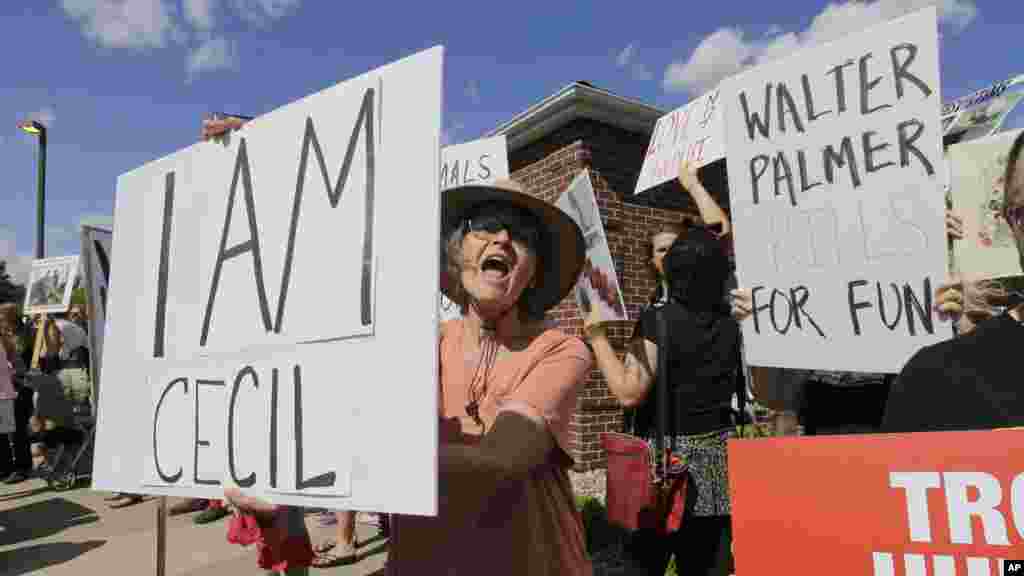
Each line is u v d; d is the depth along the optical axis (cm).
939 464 100
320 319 118
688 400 196
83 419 672
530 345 142
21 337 773
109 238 348
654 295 285
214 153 143
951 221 190
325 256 120
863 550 103
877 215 177
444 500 136
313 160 125
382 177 114
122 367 151
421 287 105
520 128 633
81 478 671
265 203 131
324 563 377
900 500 102
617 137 618
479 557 133
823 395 235
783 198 196
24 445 696
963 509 98
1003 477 96
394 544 143
